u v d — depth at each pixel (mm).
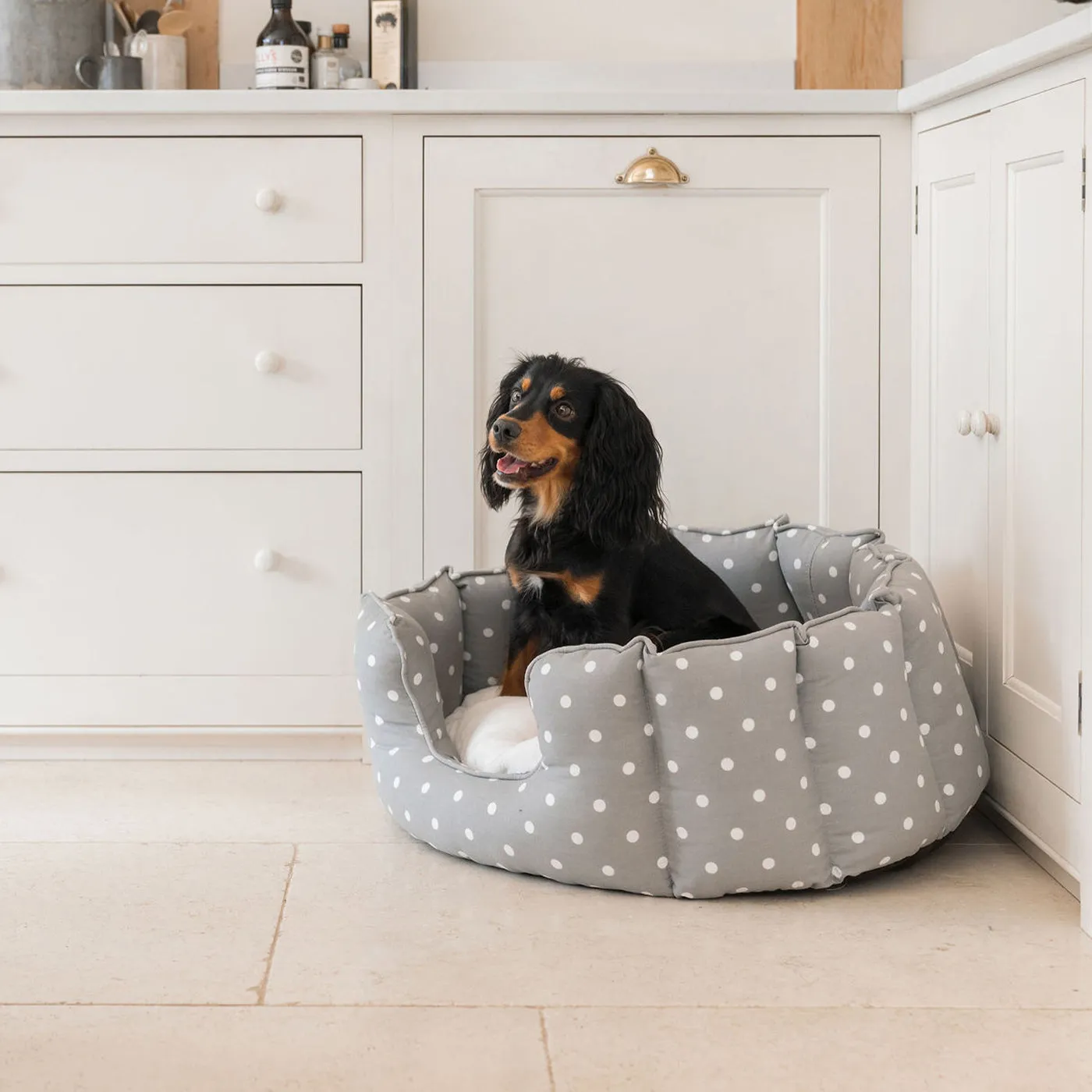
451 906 1649
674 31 2559
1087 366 1613
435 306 2234
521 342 2260
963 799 1800
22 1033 1313
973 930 1582
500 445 1904
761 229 2246
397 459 2258
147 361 2225
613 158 2217
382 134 2203
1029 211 1787
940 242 2129
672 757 1630
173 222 2205
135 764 2295
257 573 2264
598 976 1450
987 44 2551
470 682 2207
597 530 1960
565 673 1639
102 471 2242
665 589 2062
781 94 2191
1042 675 1767
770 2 2551
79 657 2270
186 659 2271
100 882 1724
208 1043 1295
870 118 2221
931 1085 1226
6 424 2230
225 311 2225
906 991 1417
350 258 2223
